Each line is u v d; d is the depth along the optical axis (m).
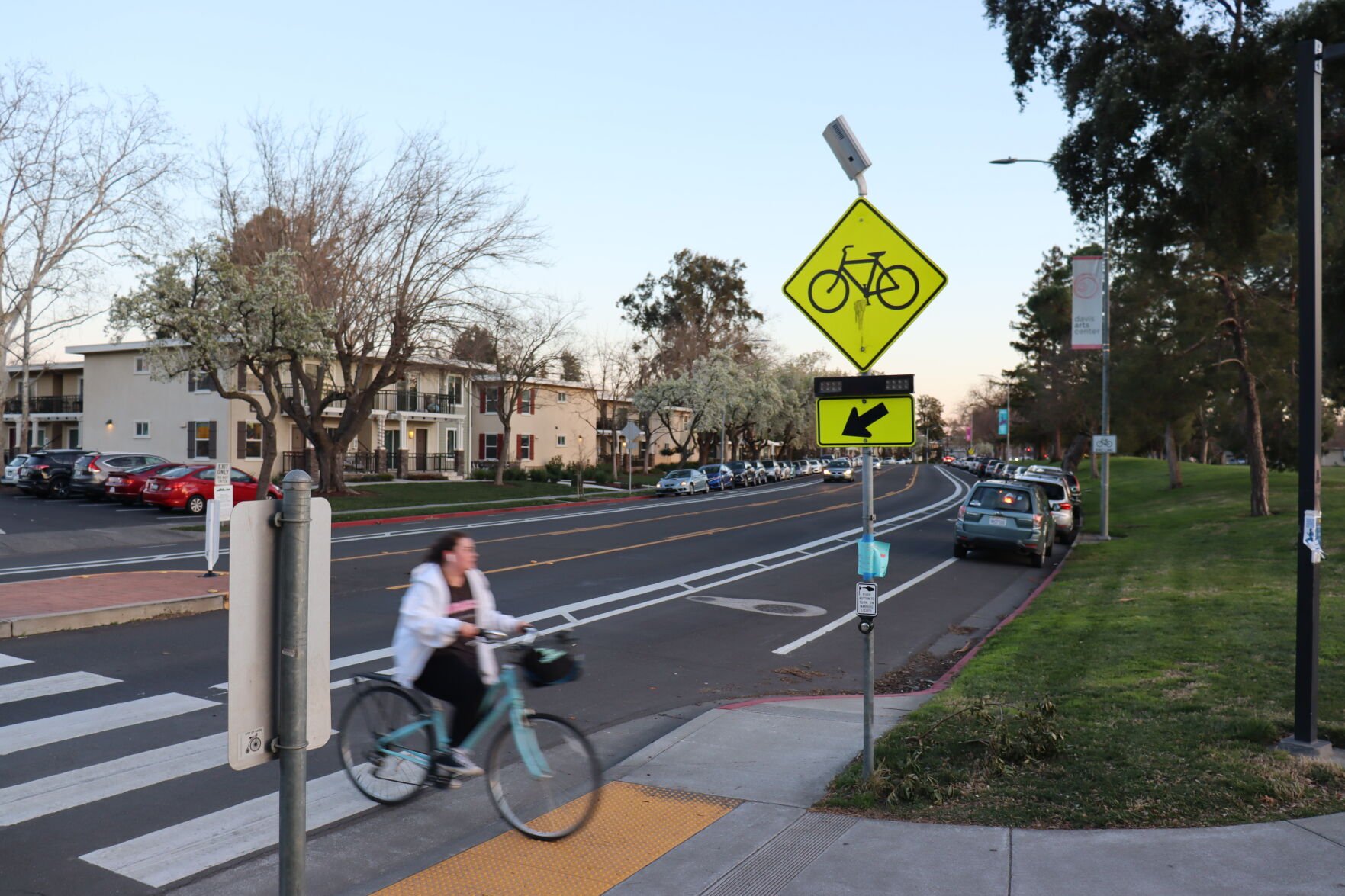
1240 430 50.97
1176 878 4.50
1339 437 96.69
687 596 15.05
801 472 79.81
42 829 5.43
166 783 6.20
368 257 32.28
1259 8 18.36
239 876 4.89
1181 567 17.36
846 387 5.85
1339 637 10.03
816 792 6.04
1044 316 52.09
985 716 6.71
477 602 5.83
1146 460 80.62
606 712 8.43
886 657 11.17
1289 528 22.45
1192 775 5.82
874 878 4.63
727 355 69.69
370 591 14.43
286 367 44.50
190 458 45.03
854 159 5.87
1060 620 12.38
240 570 2.91
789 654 11.14
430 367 45.00
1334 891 4.36
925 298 5.75
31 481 34.91
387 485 42.66
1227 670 8.62
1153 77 18.75
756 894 4.54
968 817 5.36
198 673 9.15
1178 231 21.28
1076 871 4.62
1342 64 16.33
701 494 50.28
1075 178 21.28
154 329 27.48
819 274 5.99
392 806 5.89
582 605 13.92
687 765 6.68
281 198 31.34
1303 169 6.29
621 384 65.00
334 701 8.34
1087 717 7.22
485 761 5.79
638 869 4.88
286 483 2.99
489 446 60.78
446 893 4.64
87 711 7.79
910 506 40.53
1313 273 6.24
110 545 22.58
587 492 47.25
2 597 12.06
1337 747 6.43
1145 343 30.62
